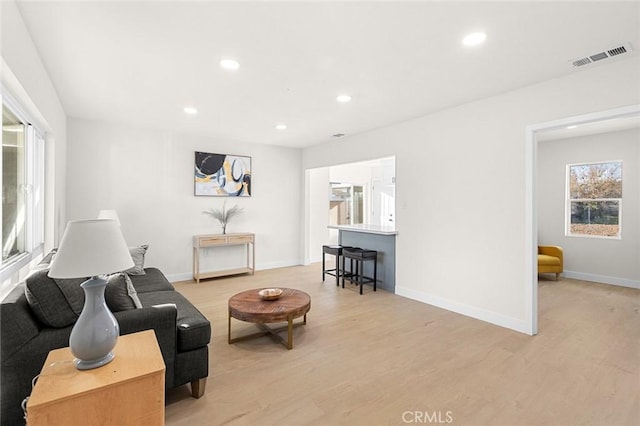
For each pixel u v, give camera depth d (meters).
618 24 2.07
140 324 1.86
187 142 5.32
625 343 2.91
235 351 2.76
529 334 3.11
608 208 5.25
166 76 2.93
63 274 1.33
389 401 2.06
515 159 3.23
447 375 2.37
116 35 2.21
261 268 6.21
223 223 5.68
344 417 1.90
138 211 4.89
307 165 6.54
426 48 2.39
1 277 2.12
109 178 4.65
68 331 1.69
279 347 2.84
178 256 5.26
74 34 2.20
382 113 4.05
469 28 2.12
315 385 2.24
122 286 1.96
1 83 1.96
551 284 5.11
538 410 1.97
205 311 3.80
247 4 1.87
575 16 1.99
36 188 3.15
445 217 3.89
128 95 3.44
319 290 4.76
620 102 2.59
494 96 3.40
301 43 2.32
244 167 5.93
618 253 5.10
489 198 3.45
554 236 5.79
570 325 3.35
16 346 1.57
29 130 2.83
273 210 6.34
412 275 4.31
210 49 2.42
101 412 1.28
